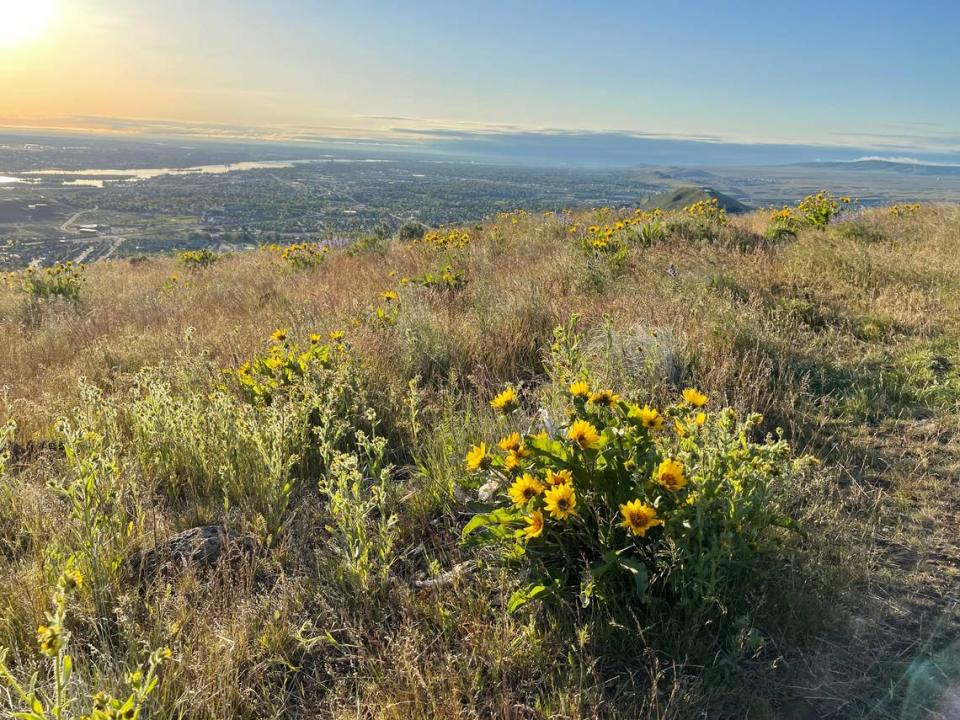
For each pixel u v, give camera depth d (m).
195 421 3.52
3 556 2.71
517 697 2.07
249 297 8.31
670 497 2.33
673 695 1.92
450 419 3.78
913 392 4.30
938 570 2.60
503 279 7.23
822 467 3.42
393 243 12.84
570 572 2.46
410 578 2.65
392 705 1.92
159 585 2.46
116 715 1.54
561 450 2.50
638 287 6.41
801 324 5.42
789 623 2.24
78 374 5.45
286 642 2.29
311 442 3.72
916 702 1.97
